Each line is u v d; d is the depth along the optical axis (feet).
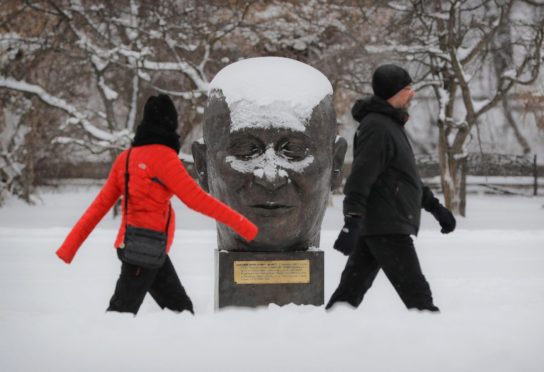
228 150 30.27
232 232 30.94
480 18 131.13
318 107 30.71
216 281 31.65
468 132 124.88
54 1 119.44
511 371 20.62
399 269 28.71
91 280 48.80
